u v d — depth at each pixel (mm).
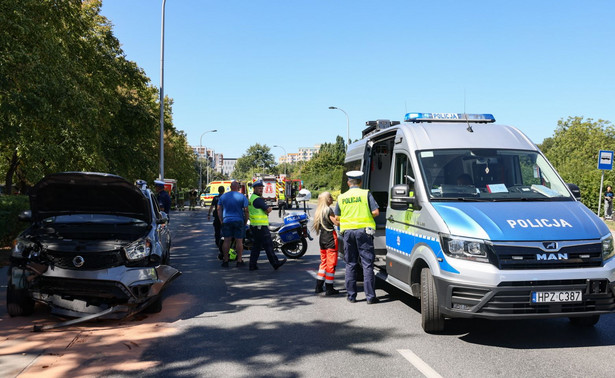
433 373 4453
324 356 4926
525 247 4957
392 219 7020
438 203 5844
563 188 6164
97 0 27500
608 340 5398
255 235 10484
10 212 12281
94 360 4793
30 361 4754
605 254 5078
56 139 18859
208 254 13133
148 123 29734
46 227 6762
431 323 5582
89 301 6344
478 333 5703
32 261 6230
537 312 4914
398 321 6277
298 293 8109
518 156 6516
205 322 6223
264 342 5395
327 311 6836
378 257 8578
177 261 11859
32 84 15398
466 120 7676
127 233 6625
